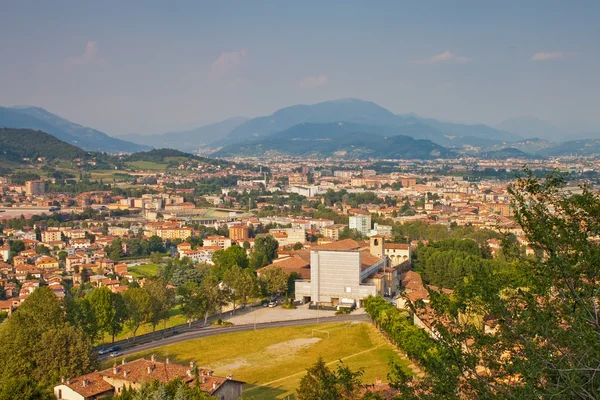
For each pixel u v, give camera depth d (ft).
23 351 511.40
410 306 203.62
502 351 181.98
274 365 615.16
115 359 639.35
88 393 444.55
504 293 195.52
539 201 184.44
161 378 452.76
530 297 177.78
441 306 196.75
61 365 499.10
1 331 580.30
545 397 162.40
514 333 179.63
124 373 467.11
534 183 187.73
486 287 188.14
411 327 602.03
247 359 640.17
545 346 172.35
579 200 181.27
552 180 184.75
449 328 192.65
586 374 161.79
